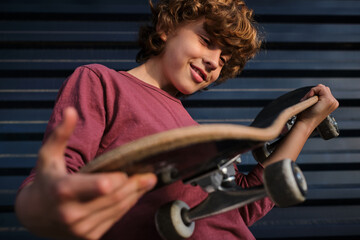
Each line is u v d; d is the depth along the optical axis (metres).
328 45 2.43
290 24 2.43
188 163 0.54
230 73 1.39
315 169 2.27
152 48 1.09
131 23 2.29
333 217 2.23
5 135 2.10
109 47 2.28
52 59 2.22
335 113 2.35
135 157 0.41
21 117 2.13
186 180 0.74
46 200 0.40
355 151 2.29
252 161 2.21
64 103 0.85
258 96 2.34
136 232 0.78
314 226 2.19
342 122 2.33
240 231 0.94
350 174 2.27
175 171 0.56
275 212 2.22
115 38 2.27
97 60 2.26
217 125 0.45
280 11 2.43
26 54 2.21
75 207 0.39
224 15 1.05
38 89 2.18
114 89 0.92
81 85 0.88
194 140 0.42
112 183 0.39
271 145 1.11
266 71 2.37
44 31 2.23
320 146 2.29
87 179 0.37
